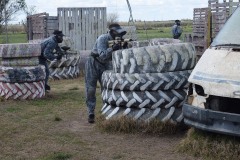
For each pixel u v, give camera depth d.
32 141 7.34
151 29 49.59
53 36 11.98
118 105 7.81
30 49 11.34
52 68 15.91
